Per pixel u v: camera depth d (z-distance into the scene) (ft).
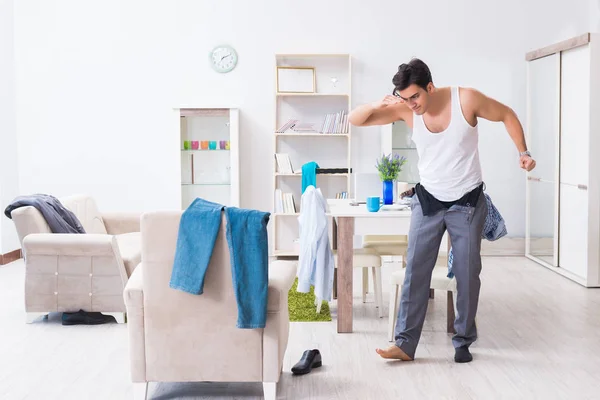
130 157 25.58
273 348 11.10
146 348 11.18
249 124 25.48
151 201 25.70
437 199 13.37
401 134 24.67
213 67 25.34
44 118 25.46
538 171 23.67
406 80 12.44
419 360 13.69
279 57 25.31
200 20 25.23
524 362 13.52
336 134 24.58
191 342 11.12
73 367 13.32
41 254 16.14
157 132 25.52
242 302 10.82
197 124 24.76
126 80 25.39
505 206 25.45
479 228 13.43
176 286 10.83
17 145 25.45
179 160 24.76
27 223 16.52
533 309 17.61
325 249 16.21
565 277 21.42
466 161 13.14
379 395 11.81
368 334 15.46
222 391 12.14
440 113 12.89
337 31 25.21
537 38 25.05
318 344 14.75
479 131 25.27
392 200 16.60
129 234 19.77
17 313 17.30
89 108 25.46
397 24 25.13
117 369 13.19
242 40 25.29
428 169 13.33
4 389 12.17
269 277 11.64
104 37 25.30
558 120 21.86
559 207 22.07
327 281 16.33
